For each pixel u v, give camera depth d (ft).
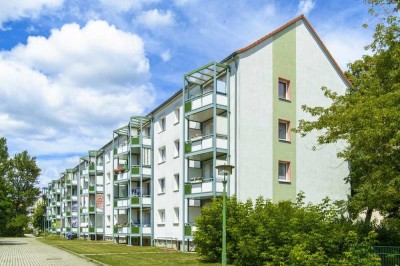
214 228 64.28
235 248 60.29
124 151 135.54
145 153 125.39
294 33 93.97
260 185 84.12
